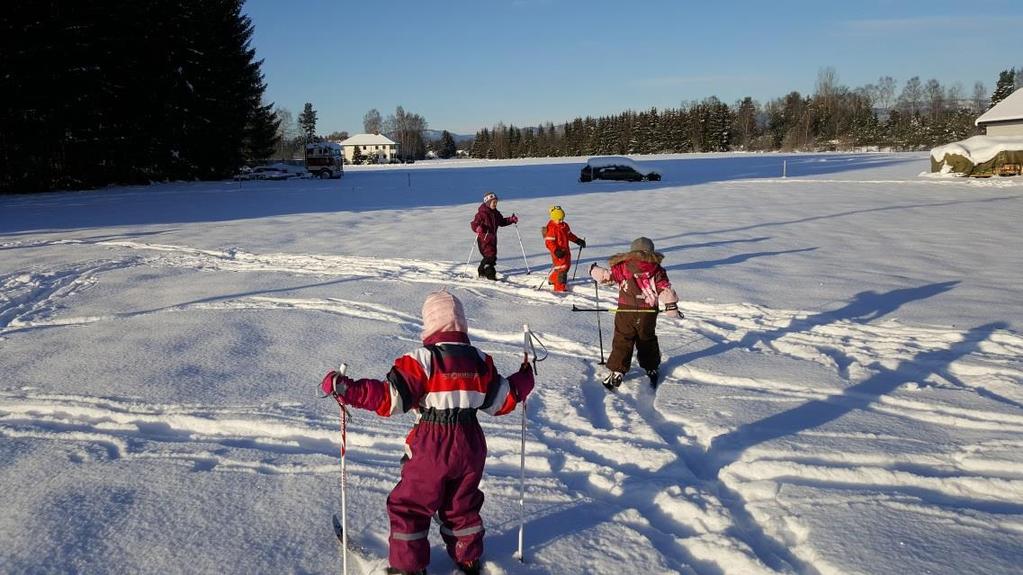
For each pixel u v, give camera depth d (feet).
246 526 11.66
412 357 9.86
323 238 50.44
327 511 12.18
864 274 34.14
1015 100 127.95
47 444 14.93
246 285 32.71
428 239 49.42
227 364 20.48
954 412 16.61
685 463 14.29
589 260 39.88
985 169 109.09
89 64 106.22
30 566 10.41
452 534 10.18
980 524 11.39
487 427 15.84
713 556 10.78
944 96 439.63
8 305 28.73
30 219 66.28
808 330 24.44
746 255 40.63
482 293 31.09
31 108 97.60
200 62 147.02
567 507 12.34
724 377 19.42
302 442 15.26
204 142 149.79
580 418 16.40
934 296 28.89
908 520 11.54
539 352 22.11
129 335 23.84
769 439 15.10
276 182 145.69
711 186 109.91
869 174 128.47
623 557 10.76
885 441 14.97
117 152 119.34
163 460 14.15
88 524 11.64
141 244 47.60
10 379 19.08
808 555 10.75
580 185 121.70
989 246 42.63
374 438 15.12
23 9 94.89
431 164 322.14
